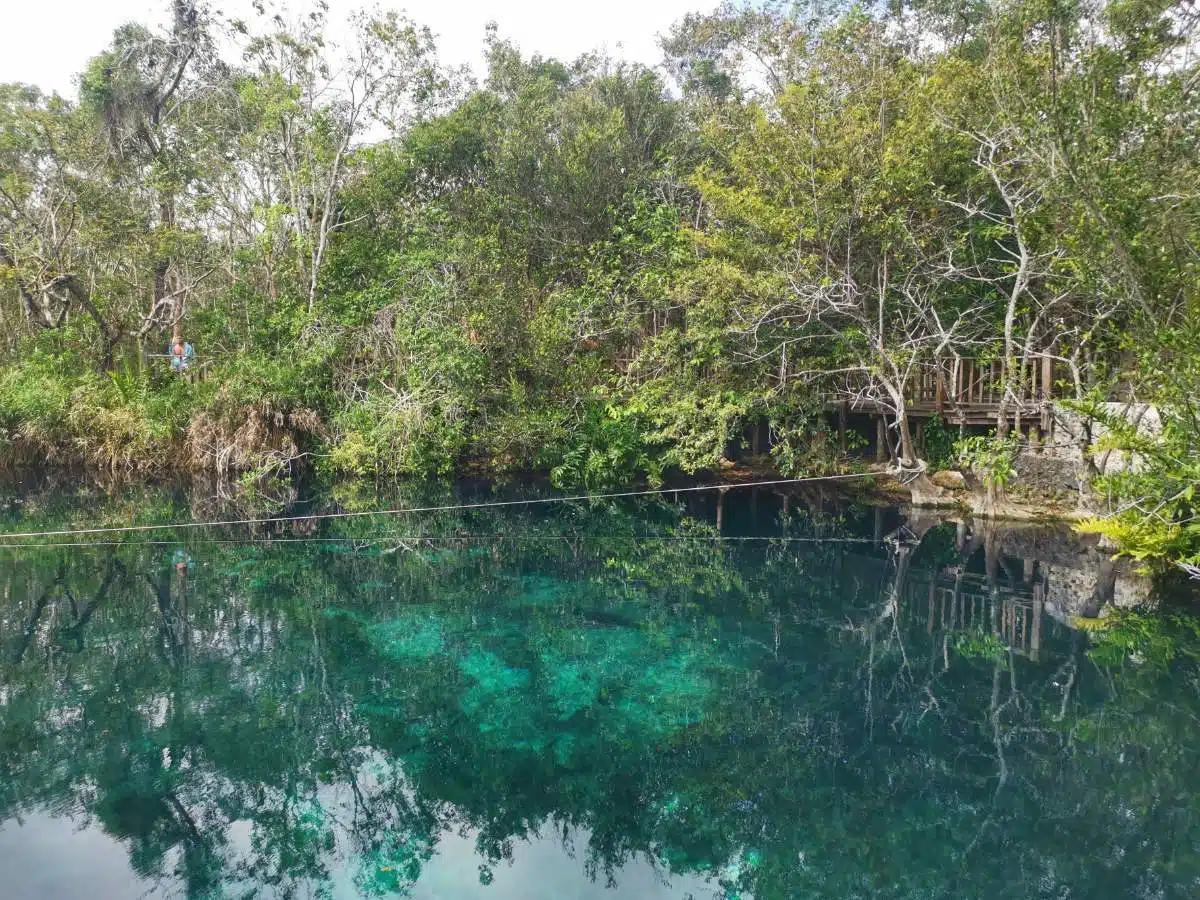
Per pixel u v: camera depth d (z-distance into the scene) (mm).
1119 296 6320
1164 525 6828
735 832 3631
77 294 15523
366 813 3832
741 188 10883
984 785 3916
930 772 4055
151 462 12828
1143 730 4418
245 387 12711
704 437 10492
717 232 10359
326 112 14797
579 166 13664
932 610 6523
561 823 3785
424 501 11422
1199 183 5898
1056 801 3781
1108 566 7578
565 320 12273
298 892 3215
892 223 8766
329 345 12641
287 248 14867
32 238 15742
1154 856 3357
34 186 15008
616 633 6121
